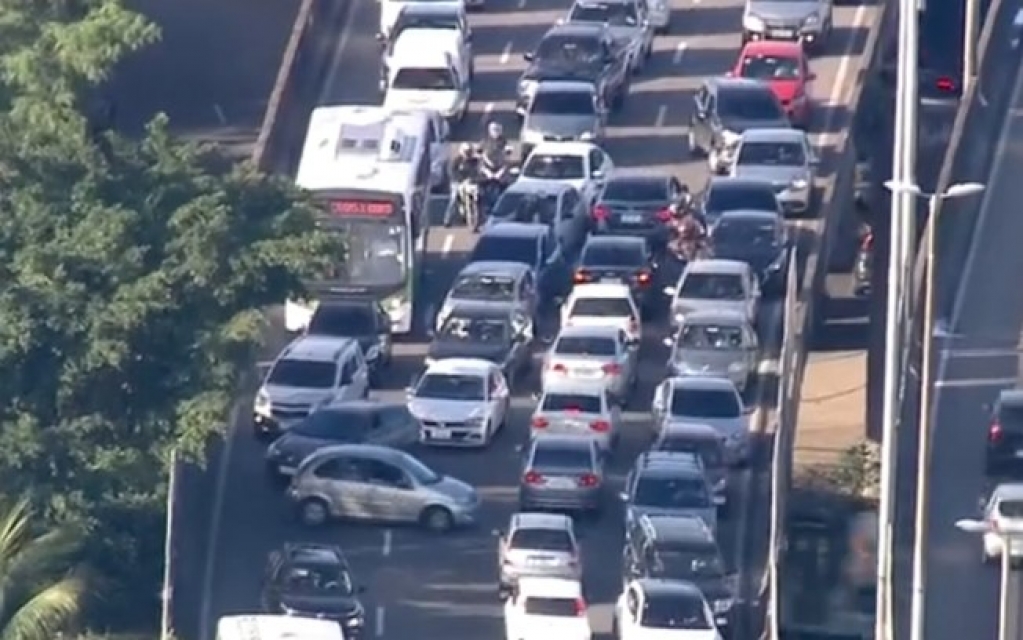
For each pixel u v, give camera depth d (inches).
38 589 6850.4
